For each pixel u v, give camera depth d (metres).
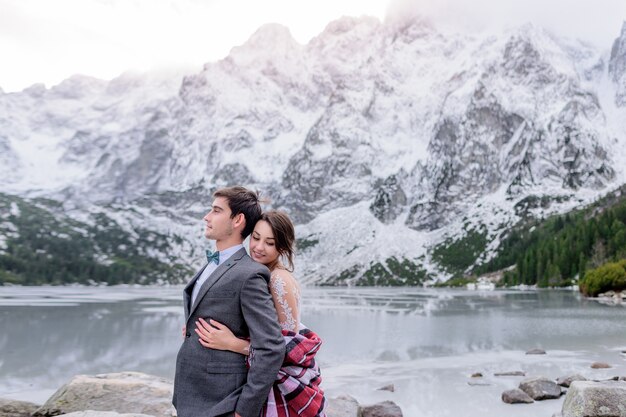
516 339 30.11
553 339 29.77
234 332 4.70
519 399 13.96
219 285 4.70
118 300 86.25
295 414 4.74
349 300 84.62
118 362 22.69
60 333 34.38
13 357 24.16
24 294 115.62
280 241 5.32
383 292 134.25
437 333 33.97
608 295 80.88
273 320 4.58
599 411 10.14
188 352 4.72
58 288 191.50
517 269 159.75
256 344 4.46
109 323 42.00
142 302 79.00
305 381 4.83
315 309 59.50
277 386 4.75
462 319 44.88
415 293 123.94
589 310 52.84
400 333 34.00
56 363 22.53
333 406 10.54
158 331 35.75
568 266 134.38
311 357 4.98
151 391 10.59
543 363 21.00
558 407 13.33
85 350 26.52
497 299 82.38
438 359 22.83
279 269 5.25
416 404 14.07
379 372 19.55
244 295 4.62
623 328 35.56
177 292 144.38
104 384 10.71
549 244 149.62
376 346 27.50
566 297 83.75
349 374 19.11
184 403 4.61
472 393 15.40
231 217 5.05
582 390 10.55
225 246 5.11
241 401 4.35
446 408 13.55
